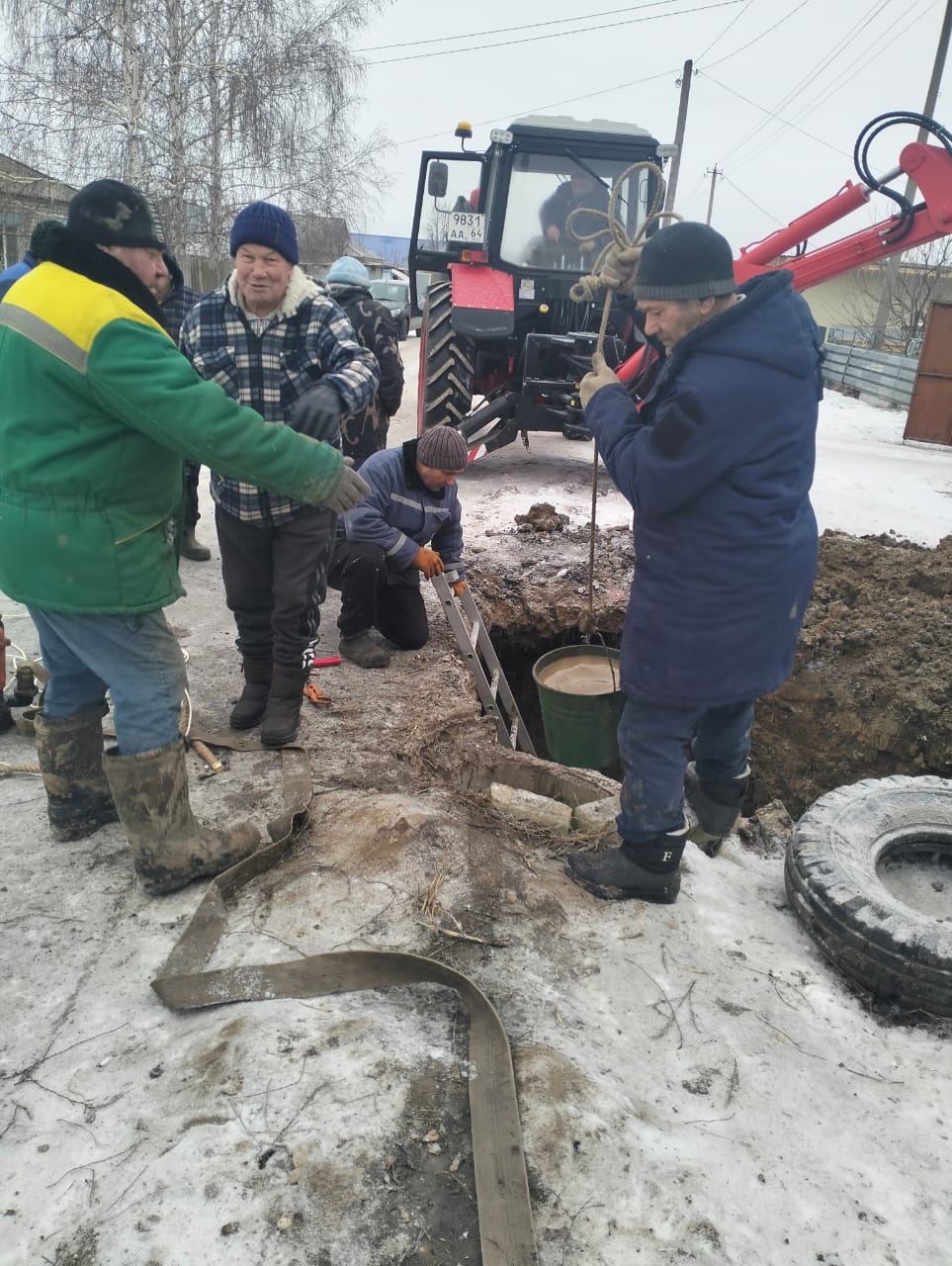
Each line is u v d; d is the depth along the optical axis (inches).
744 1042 80.7
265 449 78.4
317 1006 79.7
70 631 85.9
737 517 84.4
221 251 689.6
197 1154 64.9
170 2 642.2
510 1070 71.9
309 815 107.7
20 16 641.0
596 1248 61.3
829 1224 64.6
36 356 76.3
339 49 689.0
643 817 95.2
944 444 442.6
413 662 161.5
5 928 88.2
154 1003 79.7
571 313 314.7
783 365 81.9
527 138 298.4
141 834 90.6
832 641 187.0
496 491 296.2
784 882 105.3
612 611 201.8
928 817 107.9
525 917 94.0
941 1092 77.4
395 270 1113.4
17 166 667.4
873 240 273.1
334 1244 60.1
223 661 157.8
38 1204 61.8
